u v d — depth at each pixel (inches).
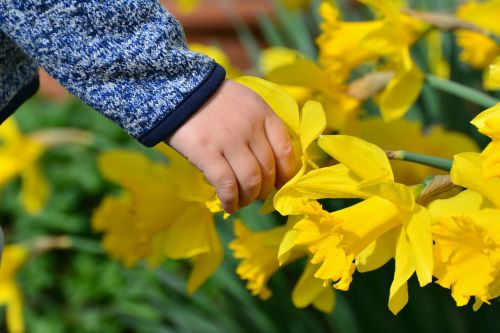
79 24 33.4
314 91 41.0
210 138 33.4
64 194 68.2
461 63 49.8
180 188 37.8
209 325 49.1
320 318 46.8
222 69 34.0
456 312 43.8
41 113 75.4
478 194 33.4
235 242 39.1
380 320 44.4
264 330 47.3
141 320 52.1
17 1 33.4
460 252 33.0
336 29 41.7
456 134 43.8
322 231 33.6
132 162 40.3
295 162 34.4
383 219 33.5
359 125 41.6
